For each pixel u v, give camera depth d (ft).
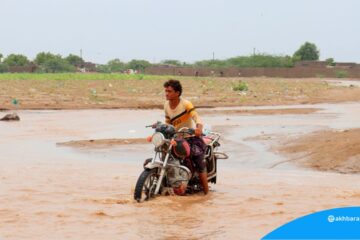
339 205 30.53
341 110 114.11
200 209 29.45
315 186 37.45
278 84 252.42
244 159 51.78
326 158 49.52
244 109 114.73
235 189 35.96
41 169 43.42
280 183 38.65
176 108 33.78
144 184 31.68
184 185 32.94
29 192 33.60
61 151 55.93
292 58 533.55
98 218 27.27
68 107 111.86
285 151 55.16
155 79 291.58
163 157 33.32
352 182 39.47
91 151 56.34
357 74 415.85
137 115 99.40
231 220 27.09
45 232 24.72
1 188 34.78
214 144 36.19
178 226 25.89
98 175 40.91
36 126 78.79
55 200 31.40
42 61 499.51
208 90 186.60
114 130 75.82
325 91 193.67
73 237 23.97
